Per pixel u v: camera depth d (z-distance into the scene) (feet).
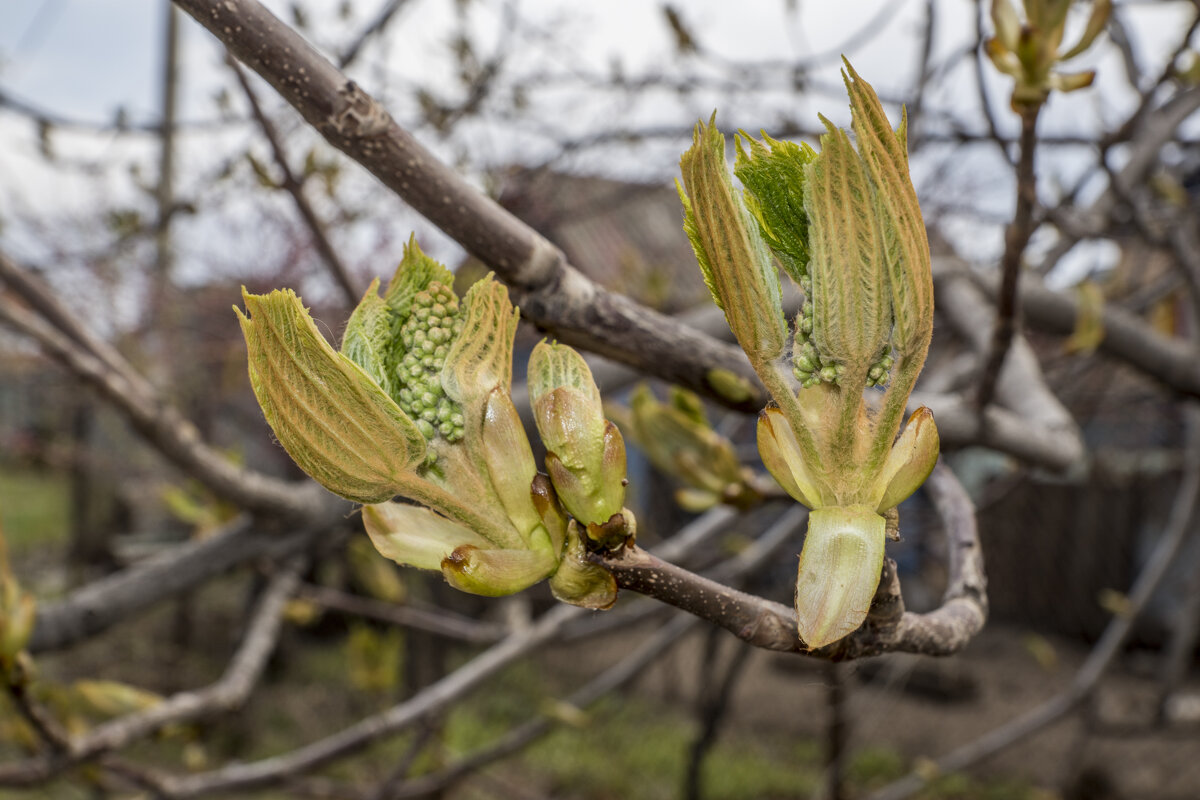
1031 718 12.17
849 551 1.69
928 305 1.59
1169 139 9.01
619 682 10.36
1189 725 13.70
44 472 40.06
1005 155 4.13
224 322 21.08
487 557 1.86
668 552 8.72
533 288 2.87
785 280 2.72
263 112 5.38
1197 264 8.75
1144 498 37.27
